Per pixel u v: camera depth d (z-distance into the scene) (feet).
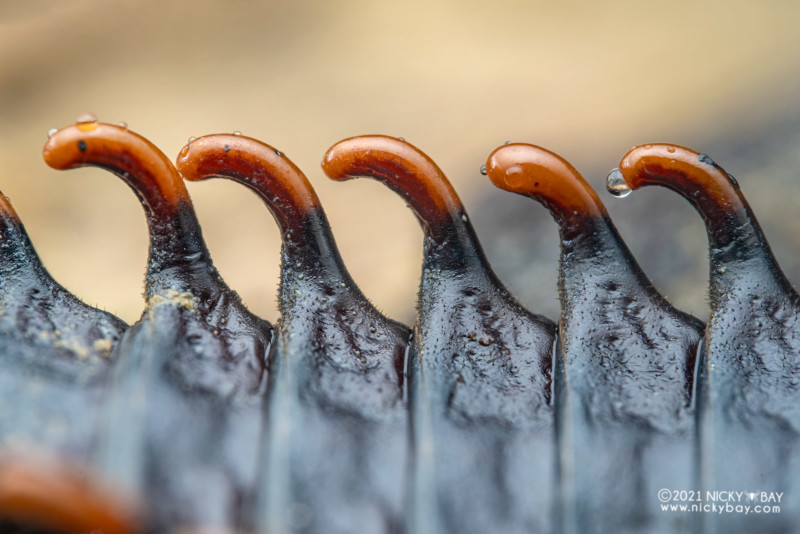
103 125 0.19
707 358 0.19
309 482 0.19
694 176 0.19
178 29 0.47
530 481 0.19
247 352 0.19
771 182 0.33
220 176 0.19
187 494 0.18
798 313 0.19
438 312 0.19
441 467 0.19
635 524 0.19
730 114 0.37
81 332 0.19
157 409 0.19
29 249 0.20
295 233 0.20
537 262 0.33
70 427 0.19
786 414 0.19
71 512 0.18
